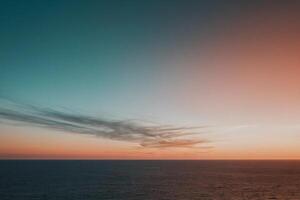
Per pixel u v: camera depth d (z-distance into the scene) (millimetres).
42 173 116188
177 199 57906
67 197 59156
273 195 64250
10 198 57656
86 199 57125
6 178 93125
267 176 111938
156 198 58688
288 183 86500
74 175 108750
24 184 78125
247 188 74312
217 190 70125
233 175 116062
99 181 87562
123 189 70562
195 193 65188
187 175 114562
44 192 64938
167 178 100125
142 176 108125
